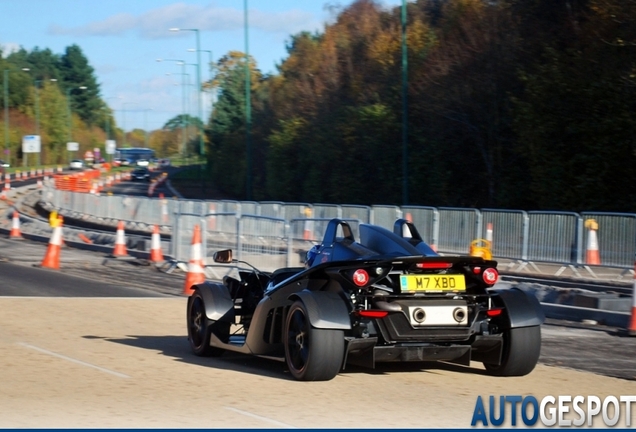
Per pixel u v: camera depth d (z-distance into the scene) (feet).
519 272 69.51
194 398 24.73
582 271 65.92
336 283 27.43
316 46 195.00
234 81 262.88
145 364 30.50
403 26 108.37
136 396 24.99
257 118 196.65
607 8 86.17
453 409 23.71
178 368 29.81
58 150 451.94
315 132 153.07
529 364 27.84
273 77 229.04
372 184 132.57
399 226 29.50
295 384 26.76
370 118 130.00
